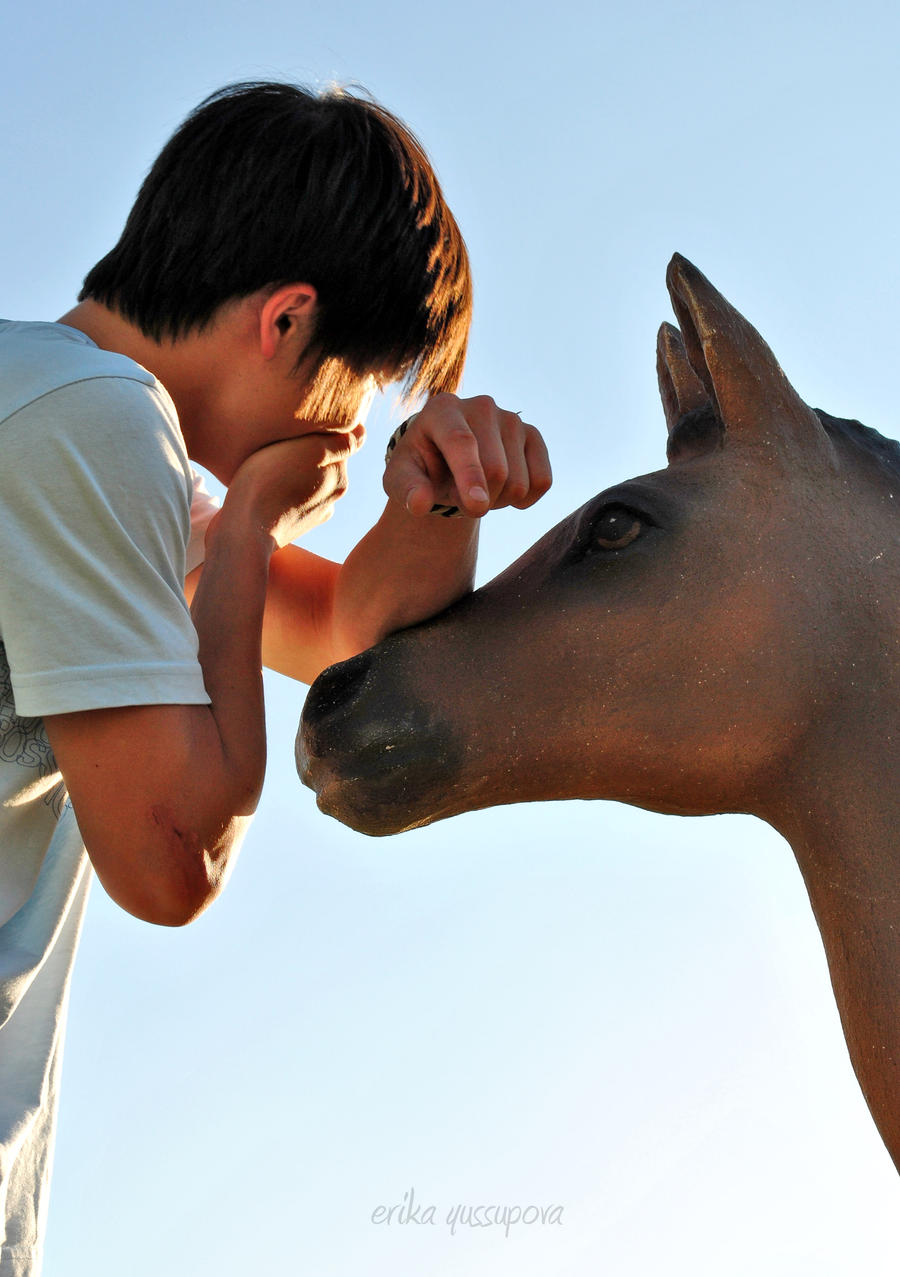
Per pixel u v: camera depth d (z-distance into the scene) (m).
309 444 1.51
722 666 1.31
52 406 1.28
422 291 1.48
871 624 1.30
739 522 1.33
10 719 1.29
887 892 1.25
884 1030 1.23
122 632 1.28
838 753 1.29
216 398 1.48
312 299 1.44
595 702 1.32
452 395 1.35
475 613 1.37
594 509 1.36
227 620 1.44
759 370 1.35
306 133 1.45
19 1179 1.41
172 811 1.29
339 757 1.34
